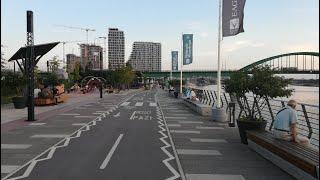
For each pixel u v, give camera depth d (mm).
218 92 24078
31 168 10570
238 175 9922
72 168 10562
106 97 58125
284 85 14516
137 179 9445
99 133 17656
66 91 74688
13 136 16594
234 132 18344
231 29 20719
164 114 28375
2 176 9695
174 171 10305
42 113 27688
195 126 20750
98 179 9414
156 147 13992
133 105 38844
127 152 12961
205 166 10945
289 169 9914
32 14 23109
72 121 22828
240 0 20406
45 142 15016
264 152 12078
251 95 24656
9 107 31438
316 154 9602
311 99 26938
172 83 92938
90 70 135250
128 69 126562
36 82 42312
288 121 11656
